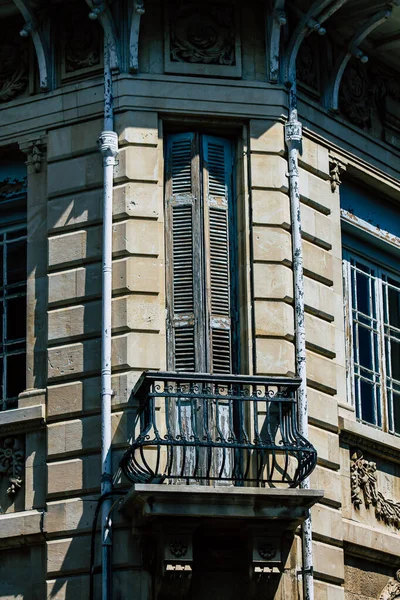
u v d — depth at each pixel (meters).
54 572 21.59
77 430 22.06
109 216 22.56
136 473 21.16
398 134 25.70
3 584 22.09
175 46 23.47
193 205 23.08
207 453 21.09
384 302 25.56
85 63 23.69
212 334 22.61
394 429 24.98
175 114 23.19
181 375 21.03
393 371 25.34
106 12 23.23
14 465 22.53
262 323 22.47
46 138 23.69
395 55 25.48
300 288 22.80
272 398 21.16
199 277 22.80
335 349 23.55
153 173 22.88
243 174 23.20
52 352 22.59
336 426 22.95
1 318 23.98
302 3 23.83
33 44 24.17
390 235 25.62
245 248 22.89
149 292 22.33
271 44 23.61
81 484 21.80
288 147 23.38
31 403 22.56
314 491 20.78
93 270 22.72
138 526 21.05
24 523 22.02
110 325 22.16
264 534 21.09
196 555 21.27
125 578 21.06
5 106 24.12
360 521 23.27
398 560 23.59
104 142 22.80
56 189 23.30
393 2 23.84
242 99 23.38
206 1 23.77
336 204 24.28
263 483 21.66
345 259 25.00
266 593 21.19
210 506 20.70
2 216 24.41
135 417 21.72
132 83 23.17
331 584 22.19
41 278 23.20
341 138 24.55
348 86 24.95
